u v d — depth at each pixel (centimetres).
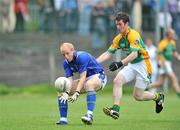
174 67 7112
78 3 7300
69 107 4516
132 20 7012
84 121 3011
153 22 7212
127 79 3153
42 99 5609
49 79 6775
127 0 6994
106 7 7050
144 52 3159
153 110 4203
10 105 4806
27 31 7319
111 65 3050
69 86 2933
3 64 6912
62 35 7269
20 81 6775
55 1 7306
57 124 3088
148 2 7206
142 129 2878
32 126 3027
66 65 3008
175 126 3033
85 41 7212
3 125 3102
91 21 7206
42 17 7325
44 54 7056
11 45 7162
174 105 4750
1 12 7356
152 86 5675
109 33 7031
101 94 6281
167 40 5606
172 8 7200
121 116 3672
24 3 7325
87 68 3003
